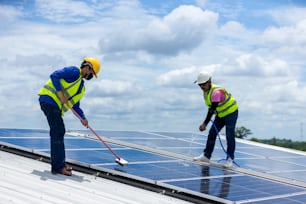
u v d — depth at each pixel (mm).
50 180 8312
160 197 8195
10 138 11570
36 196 7062
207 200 8031
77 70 8852
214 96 11516
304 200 8484
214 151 13992
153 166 10102
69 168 9109
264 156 13977
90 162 9711
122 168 9469
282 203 8039
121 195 7918
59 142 8875
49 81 9008
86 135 13805
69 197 7281
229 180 9547
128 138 14133
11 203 6504
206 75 11609
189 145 14109
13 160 9703
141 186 8734
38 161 9992
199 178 9352
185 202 8125
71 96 9008
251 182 9641
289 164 12891
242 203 7723
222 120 11984
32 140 11641
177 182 8711
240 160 12469
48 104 8828
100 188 8234
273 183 9938
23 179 8070
